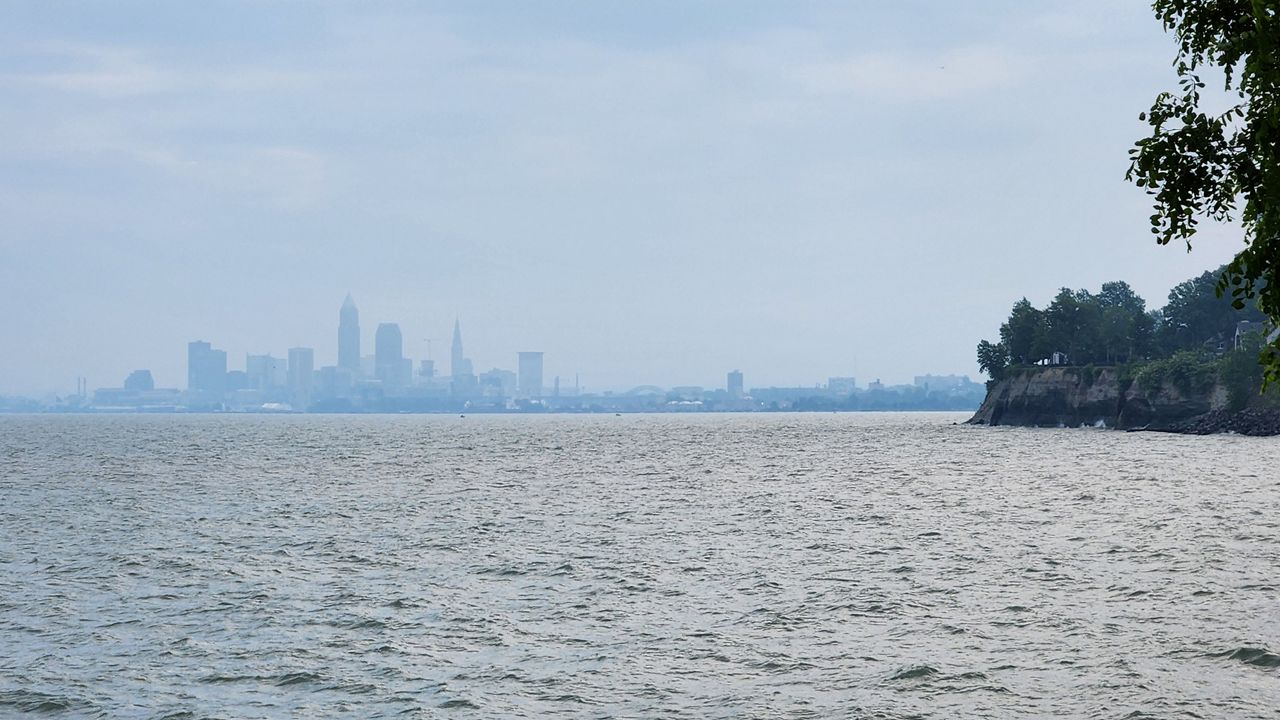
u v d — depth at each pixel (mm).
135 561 48031
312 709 25922
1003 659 29125
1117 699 25250
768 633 32844
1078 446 147500
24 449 167625
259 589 41062
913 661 29078
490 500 78062
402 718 25188
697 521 62688
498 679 28219
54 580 43219
